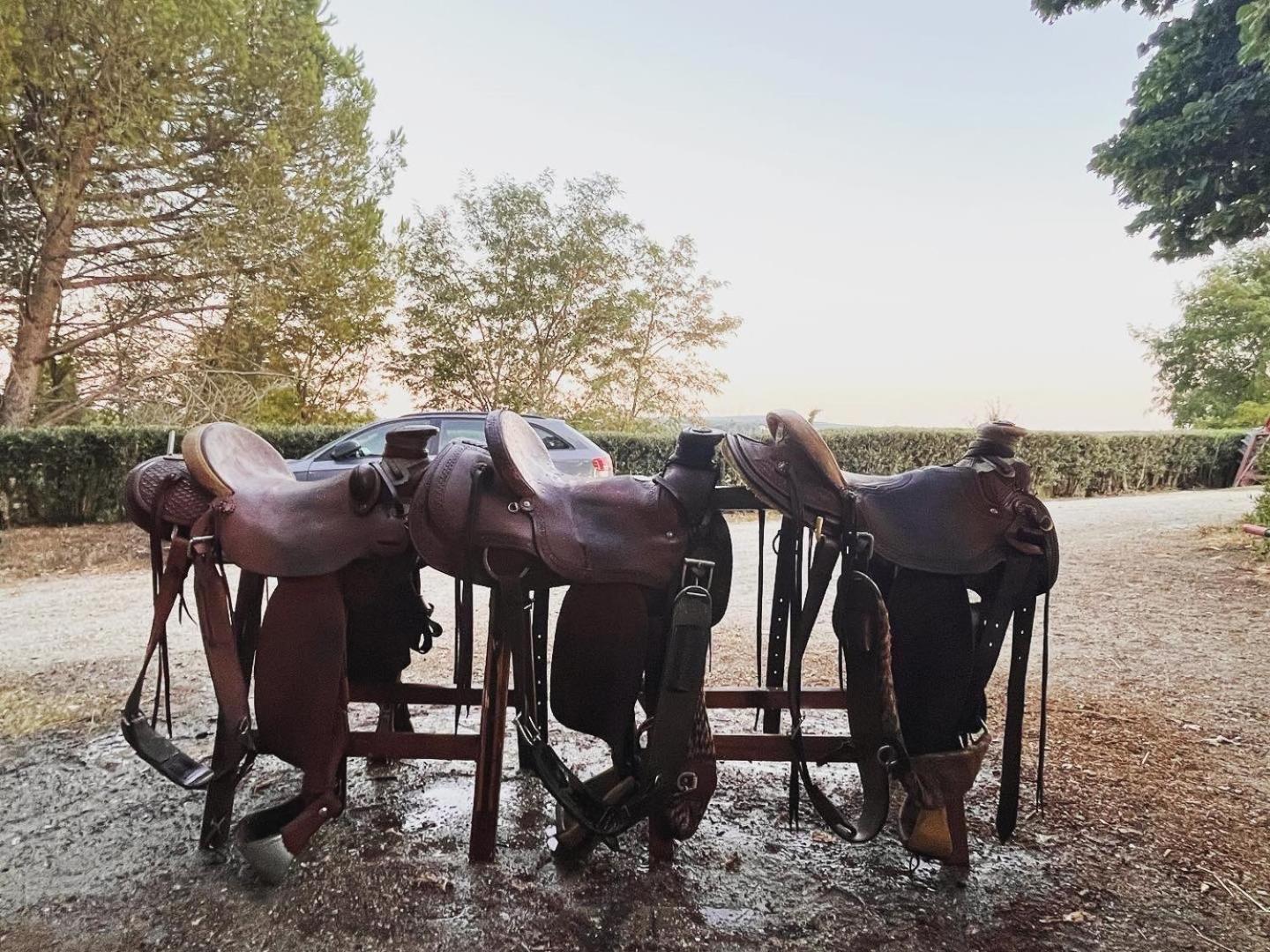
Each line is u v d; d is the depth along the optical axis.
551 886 1.46
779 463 1.40
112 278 8.81
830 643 3.54
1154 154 5.49
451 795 1.88
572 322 14.52
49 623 3.95
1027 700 2.64
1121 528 7.46
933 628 1.41
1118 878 1.52
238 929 1.33
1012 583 1.43
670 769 1.31
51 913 1.39
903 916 1.39
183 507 1.58
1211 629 3.66
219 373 9.98
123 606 4.41
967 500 1.47
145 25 7.32
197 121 8.38
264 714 1.45
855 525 1.40
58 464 7.23
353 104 9.99
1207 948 1.31
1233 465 15.41
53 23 7.14
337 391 13.41
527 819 1.74
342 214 9.86
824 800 1.41
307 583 1.47
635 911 1.39
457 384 14.53
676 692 1.31
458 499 1.40
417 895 1.43
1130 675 2.94
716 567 1.44
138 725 1.49
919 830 1.46
